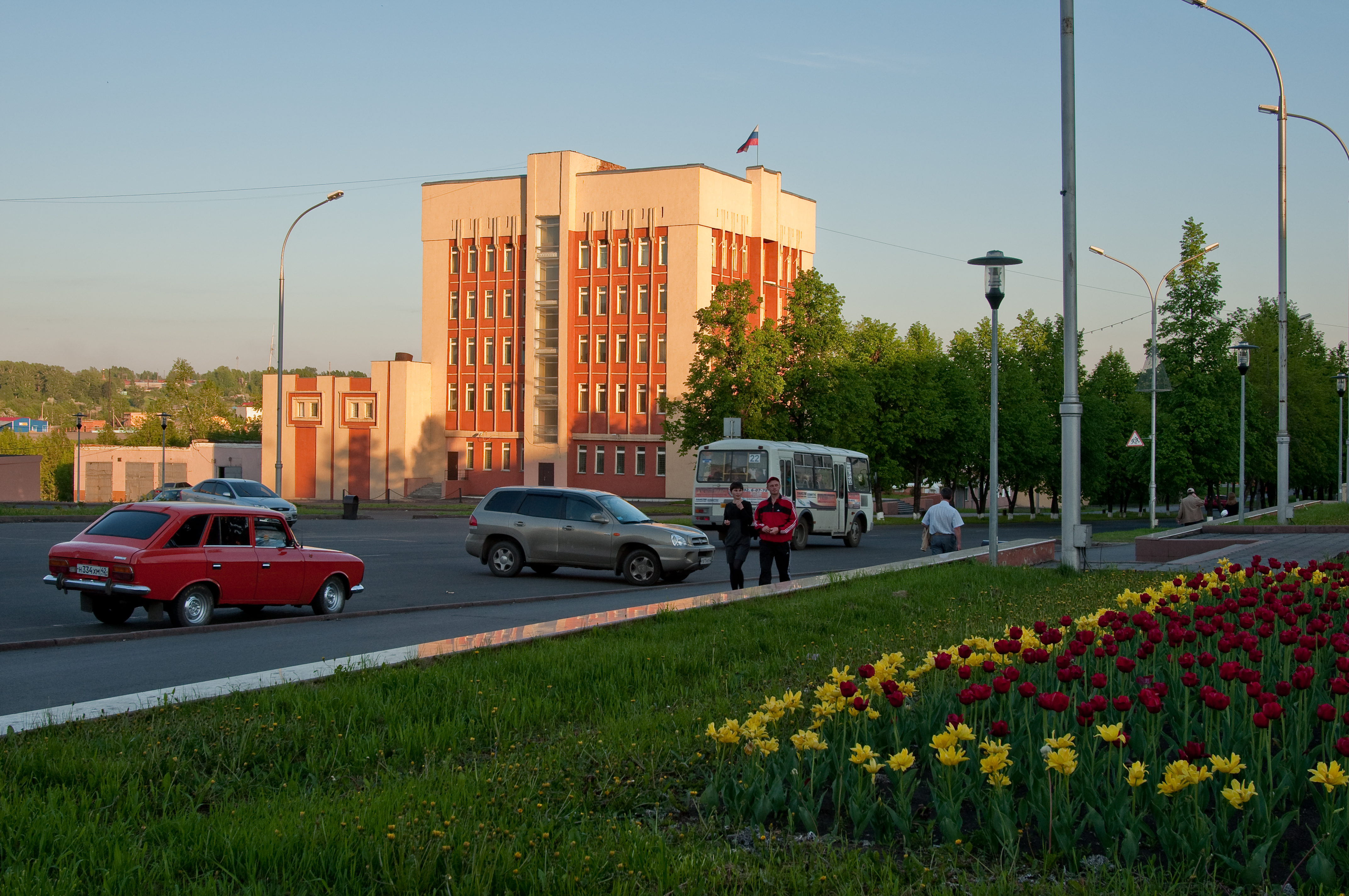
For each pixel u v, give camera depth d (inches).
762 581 722.8
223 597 579.5
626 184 2797.7
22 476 2677.2
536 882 182.7
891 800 232.1
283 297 1845.5
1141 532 1603.1
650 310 2773.1
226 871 185.3
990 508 830.5
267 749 274.5
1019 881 184.7
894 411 2372.0
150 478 3533.5
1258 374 2743.6
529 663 391.2
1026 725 237.3
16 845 197.2
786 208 3011.8
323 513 1855.3
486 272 2987.2
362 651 479.8
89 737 276.5
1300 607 347.9
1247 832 199.5
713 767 258.1
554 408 2908.5
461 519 1872.5
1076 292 792.3
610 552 863.1
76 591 603.5
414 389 3009.4
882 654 421.7
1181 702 284.7
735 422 1323.8
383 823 206.1
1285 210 1376.7
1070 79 784.3
